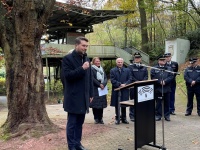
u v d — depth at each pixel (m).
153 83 4.55
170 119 7.06
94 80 6.39
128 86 4.33
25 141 5.12
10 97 5.71
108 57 19.48
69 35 22.80
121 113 6.56
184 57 17.77
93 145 4.91
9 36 5.69
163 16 26.16
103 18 20.70
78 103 4.21
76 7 14.04
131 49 21.34
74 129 4.35
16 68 5.64
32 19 5.48
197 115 7.64
